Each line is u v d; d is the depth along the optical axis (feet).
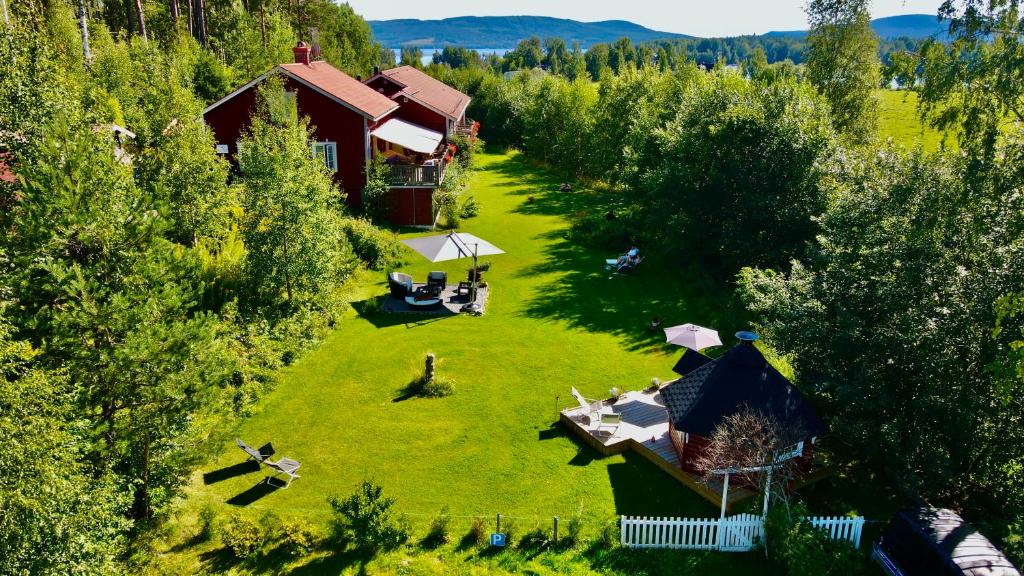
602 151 168.25
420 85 189.67
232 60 190.19
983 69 56.18
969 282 49.47
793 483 53.93
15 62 50.57
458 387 68.95
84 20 120.47
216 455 50.11
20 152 49.49
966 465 52.75
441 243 85.66
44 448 33.14
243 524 46.75
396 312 87.40
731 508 51.08
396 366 73.20
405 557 45.83
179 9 202.28
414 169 121.29
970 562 40.47
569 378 71.61
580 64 209.97
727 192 101.45
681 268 107.14
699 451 53.21
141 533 46.21
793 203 96.22
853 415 54.19
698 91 119.85
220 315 72.13
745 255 100.17
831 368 53.93
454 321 85.71
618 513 50.72
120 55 124.36
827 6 142.00
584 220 130.93
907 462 49.49
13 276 40.24
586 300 94.84
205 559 45.24
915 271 50.72
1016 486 48.67
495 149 234.38
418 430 61.16
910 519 44.57
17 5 72.38
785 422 51.42
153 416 43.68
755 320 84.94
